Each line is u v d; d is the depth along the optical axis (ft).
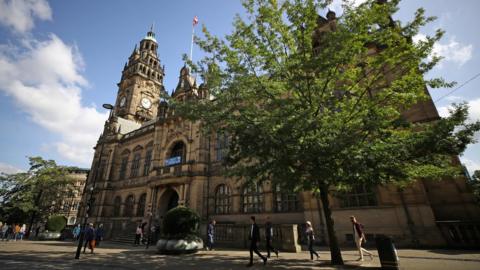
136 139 155.22
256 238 41.55
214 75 46.52
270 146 36.52
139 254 60.49
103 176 157.07
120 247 83.41
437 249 53.06
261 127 37.63
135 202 133.90
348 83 52.60
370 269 35.17
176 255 57.00
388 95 39.50
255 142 37.45
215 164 105.09
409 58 37.55
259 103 48.14
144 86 235.40
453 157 59.77
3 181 141.18
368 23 37.06
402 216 60.49
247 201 90.94
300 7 38.37
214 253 59.06
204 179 103.40
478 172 101.65
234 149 44.88
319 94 42.45
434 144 32.73
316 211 71.51
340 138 33.06
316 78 41.11
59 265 45.57
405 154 33.96
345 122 39.52
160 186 115.96
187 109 48.19
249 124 40.60
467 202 58.70
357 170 32.86
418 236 57.52
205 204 99.45
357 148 34.50
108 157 161.89
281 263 42.32
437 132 33.14
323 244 67.31
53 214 149.69
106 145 165.78
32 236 148.46
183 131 120.88
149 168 137.90
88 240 65.41
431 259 41.01
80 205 159.63
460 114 33.27
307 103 41.65
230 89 44.01
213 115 45.34
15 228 120.88
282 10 42.32
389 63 40.11
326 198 42.32
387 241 35.29
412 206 60.08
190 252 59.52
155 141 130.72
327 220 41.52
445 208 60.64
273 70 44.09
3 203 138.31
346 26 38.04
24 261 50.90
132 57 253.03
